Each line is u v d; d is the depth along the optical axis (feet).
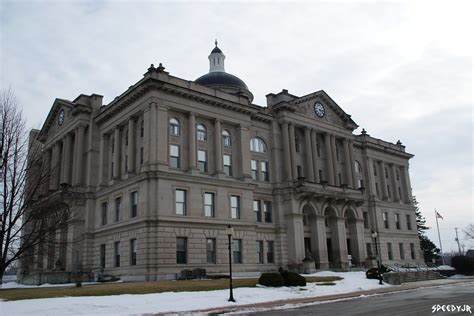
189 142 154.61
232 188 161.58
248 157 172.35
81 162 177.78
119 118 166.71
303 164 195.11
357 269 185.47
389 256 237.66
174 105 152.97
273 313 69.92
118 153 165.48
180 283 112.27
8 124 110.01
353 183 211.61
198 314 70.85
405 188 268.62
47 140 212.02
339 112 214.90
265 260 170.60
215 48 226.58
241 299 90.68
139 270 135.95
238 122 172.45
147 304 79.87
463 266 197.98
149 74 149.48
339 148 217.15
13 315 67.87
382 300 87.97
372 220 234.99
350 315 61.87
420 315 58.59
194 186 150.10
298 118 194.18
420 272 165.17
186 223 144.15
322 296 100.42
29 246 94.48
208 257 148.36
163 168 144.15
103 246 162.91
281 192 181.06
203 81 206.59
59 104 201.87
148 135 146.10
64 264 169.07
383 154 256.52
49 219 114.93
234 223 158.10
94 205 172.45
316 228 182.19
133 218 143.43
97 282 144.25
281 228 176.86
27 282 169.58
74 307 74.43
